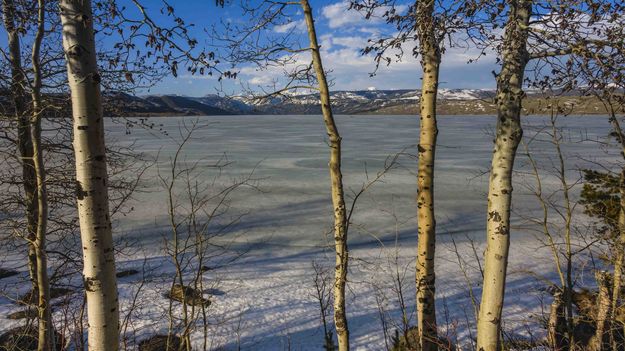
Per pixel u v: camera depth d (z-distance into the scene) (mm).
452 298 11500
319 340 9508
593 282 11461
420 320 5891
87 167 3619
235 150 45938
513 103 3947
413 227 18328
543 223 6848
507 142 4004
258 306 11109
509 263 14141
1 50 4777
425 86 5562
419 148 5703
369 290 11969
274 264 14336
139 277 12758
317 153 43562
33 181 7461
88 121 3586
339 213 5336
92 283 3725
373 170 32312
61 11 3477
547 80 4258
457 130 79125
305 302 11383
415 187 26062
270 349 9148
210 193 24109
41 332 5402
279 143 55250
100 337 3775
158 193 23656
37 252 5250
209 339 9445
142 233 17188
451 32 4168
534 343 7793
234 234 17594
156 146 47219
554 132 6648
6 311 10141
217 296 11680
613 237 7047
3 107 6441
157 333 9414
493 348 4281
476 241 16797
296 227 18562
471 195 24188
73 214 13562
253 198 23484
